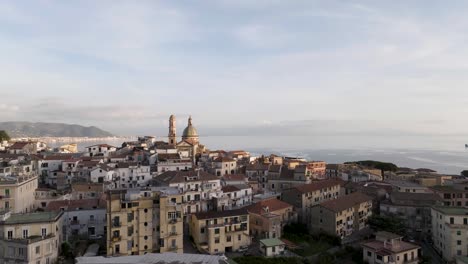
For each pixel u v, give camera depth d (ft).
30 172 454.81
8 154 569.64
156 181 465.88
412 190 476.13
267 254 320.50
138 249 303.07
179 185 414.21
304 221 427.33
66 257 295.48
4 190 345.51
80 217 332.60
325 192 466.29
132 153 640.17
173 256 142.20
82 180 479.82
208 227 325.21
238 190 435.53
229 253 328.08
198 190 417.90
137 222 304.50
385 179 619.26
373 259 323.78
